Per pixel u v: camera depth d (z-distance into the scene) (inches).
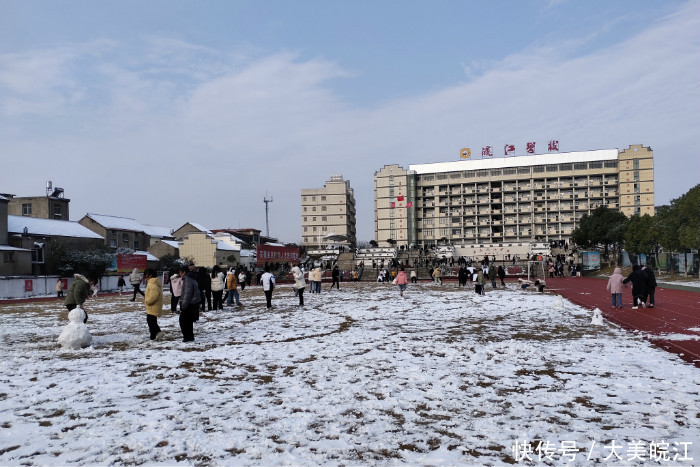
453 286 1624.0
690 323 592.7
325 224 4729.3
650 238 2076.8
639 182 3722.9
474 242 4045.3
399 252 3176.7
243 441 211.3
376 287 1608.0
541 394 281.0
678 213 1806.1
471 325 596.4
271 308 857.5
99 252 1967.3
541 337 493.4
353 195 5393.7
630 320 627.2
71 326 461.7
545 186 3944.4
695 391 282.4
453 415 246.1
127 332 579.5
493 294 1163.3
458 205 4094.5
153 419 241.6
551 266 2256.4
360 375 332.8
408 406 260.4
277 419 242.4
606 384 300.7
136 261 1766.7
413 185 4121.6
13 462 191.2
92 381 323.0
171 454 198.5
